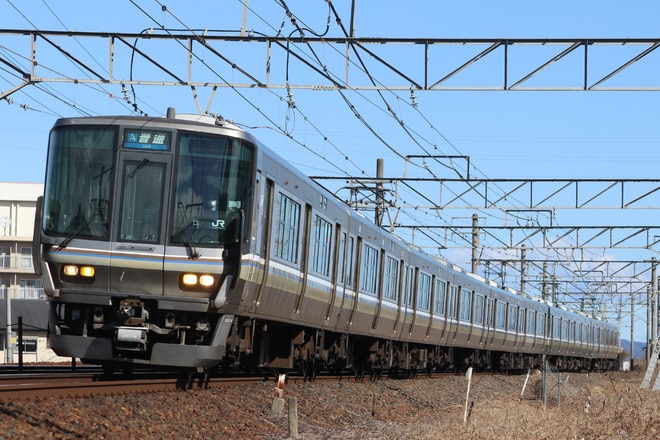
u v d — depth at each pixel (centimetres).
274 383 3809
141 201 2905
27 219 12325
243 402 3147
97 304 2902
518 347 9738
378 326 5425
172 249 2891
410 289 6116
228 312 2992
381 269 5400
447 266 7181
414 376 6550
